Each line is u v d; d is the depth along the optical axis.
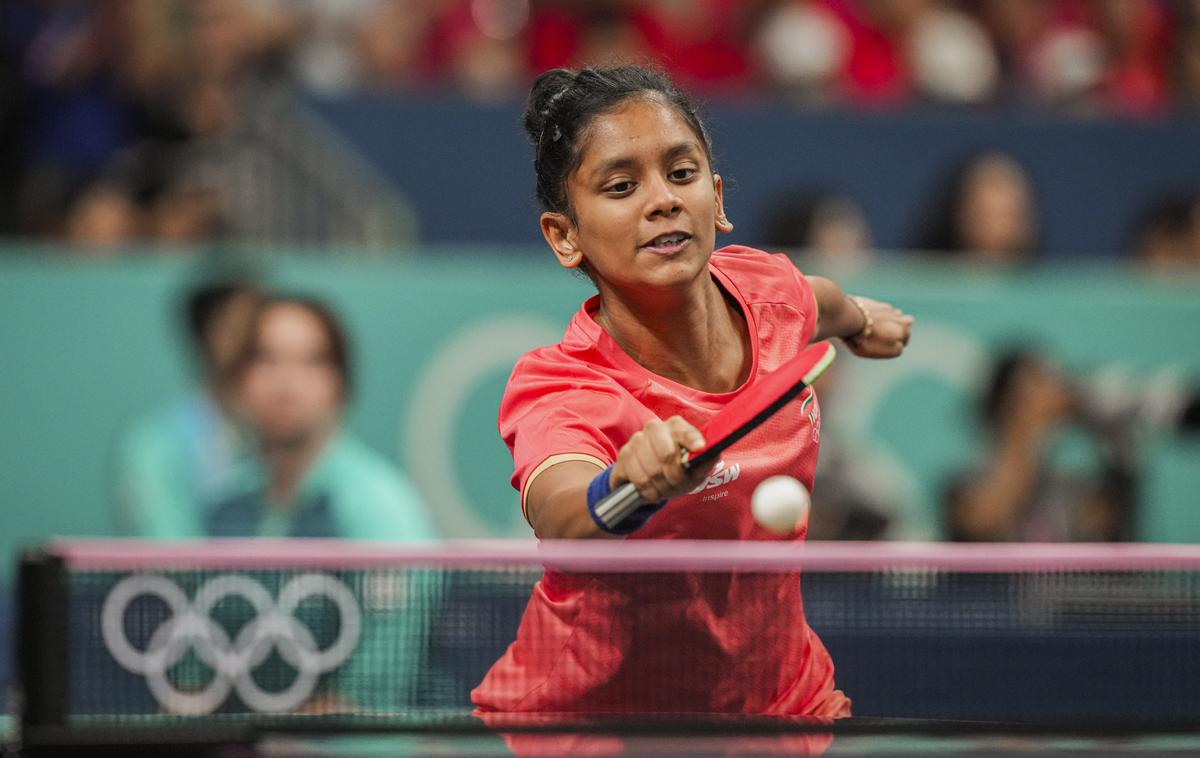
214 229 17.31
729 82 20.30
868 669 8.96
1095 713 8.84
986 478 17.19
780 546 7.77
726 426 5.42
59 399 15.97
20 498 15.88
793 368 5.39
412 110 17.58
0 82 18.52
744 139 18.03
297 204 17.44
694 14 20.44
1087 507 17.31
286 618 9.81
